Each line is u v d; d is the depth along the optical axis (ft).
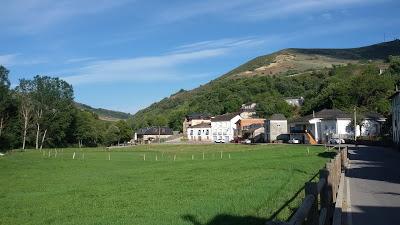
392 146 228.63
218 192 70.64
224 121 524.93
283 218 47.78
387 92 394.32
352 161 133.08
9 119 392.06
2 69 378.53
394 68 476.13
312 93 527.81
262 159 166.30
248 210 53.57
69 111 449.48
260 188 72.90
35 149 376.68
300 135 377.91
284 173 100.27
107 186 93.97
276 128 418.10
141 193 77.10
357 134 341.21
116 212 57.82
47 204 70.90
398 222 42.47
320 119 367.86
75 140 486.38
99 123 538.47
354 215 46.01
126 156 259.39
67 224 51.21
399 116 226.79
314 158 155.12
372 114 355.36
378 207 50.96
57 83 435.12
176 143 467.11
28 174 145.38
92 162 205.57
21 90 406.62
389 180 80.69
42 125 424.05
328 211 38.09
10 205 71.51
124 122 581.53
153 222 48.57
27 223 54.75
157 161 204.85
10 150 346.74
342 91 415.85
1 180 123.75
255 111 537.24
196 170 125.90
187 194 71.36
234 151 274.57
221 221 47.32
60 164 193.77
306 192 28.19
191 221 47.98
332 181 45.85
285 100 548.72
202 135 550.36
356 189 67.82
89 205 66.59
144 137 605.31
